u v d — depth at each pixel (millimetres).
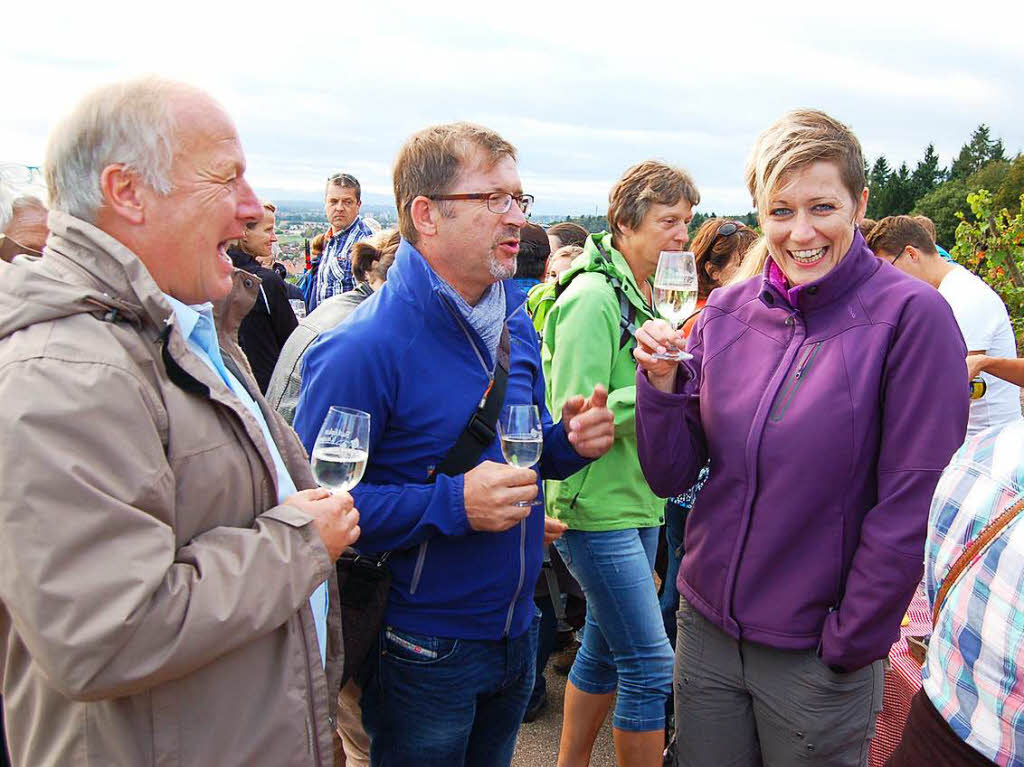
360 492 1876
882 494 1749
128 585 1145
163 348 1291
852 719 1844
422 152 1922
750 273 2396
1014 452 1219
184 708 1295
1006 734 1170
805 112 1877
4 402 1123
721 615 1940
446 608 1932
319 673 1476
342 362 1882
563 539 2717
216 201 1359
